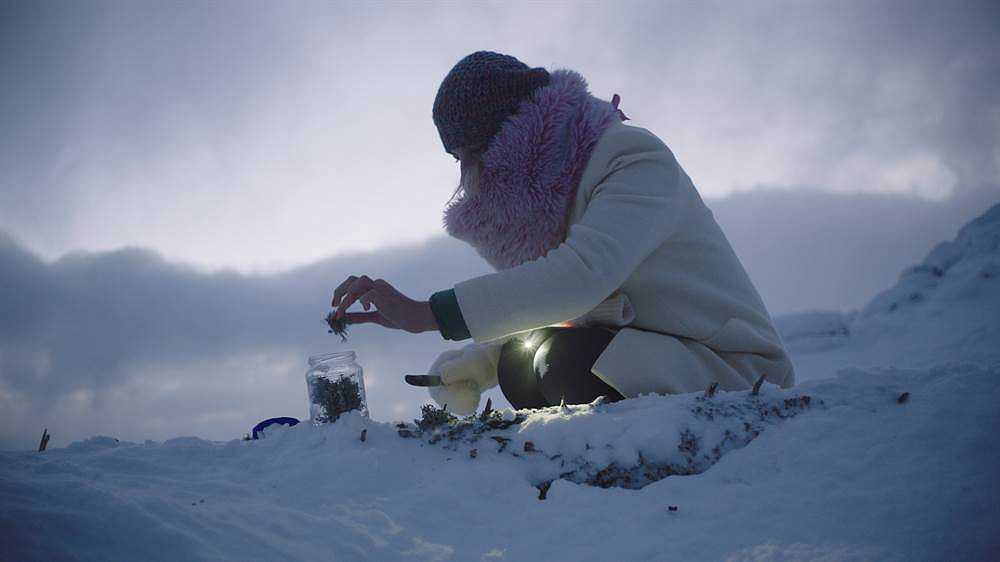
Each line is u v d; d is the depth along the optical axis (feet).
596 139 5.44
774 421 4.45
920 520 3.29
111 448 4.53
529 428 4.51
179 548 3.10
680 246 5.49
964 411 4.03
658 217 5.09
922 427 3.99
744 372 5.53
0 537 2.85
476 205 5.69
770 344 5.57
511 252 5.65
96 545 3.00
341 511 3.82
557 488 4.11
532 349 5.98
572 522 3.80
